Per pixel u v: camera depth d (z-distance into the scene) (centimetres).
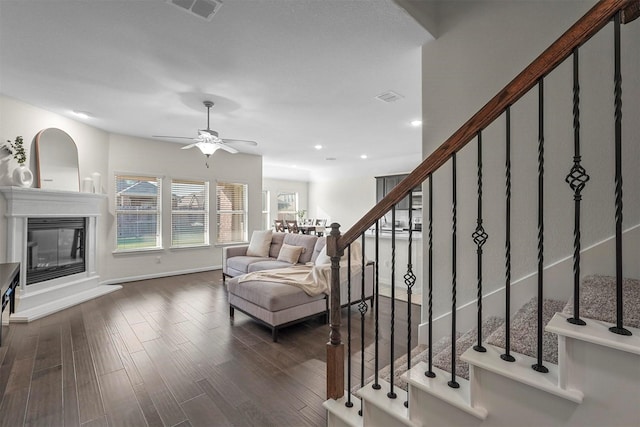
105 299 420
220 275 580
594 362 93
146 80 301
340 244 172
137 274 532
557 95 173
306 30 219
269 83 308
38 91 329
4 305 215
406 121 439
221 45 238
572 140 168
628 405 88
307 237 507
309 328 325
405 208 807
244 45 238
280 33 222
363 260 164
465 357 117
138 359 250
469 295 208
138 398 197
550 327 98
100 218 486
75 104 368
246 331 314
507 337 115
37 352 260
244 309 328
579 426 96
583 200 166
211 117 421
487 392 113
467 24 208
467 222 208
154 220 557
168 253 570
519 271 187
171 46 240
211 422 176
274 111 395
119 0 188
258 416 182
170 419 178
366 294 392
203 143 378
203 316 357
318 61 263
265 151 674
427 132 226
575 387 96
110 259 501
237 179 674
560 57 100
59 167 410
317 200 1044
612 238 155
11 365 237
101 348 269
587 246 164
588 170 164
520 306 184
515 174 188
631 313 110
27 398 196
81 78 297
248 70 279
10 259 344
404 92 332
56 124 405
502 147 193
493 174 197
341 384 174
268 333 309
